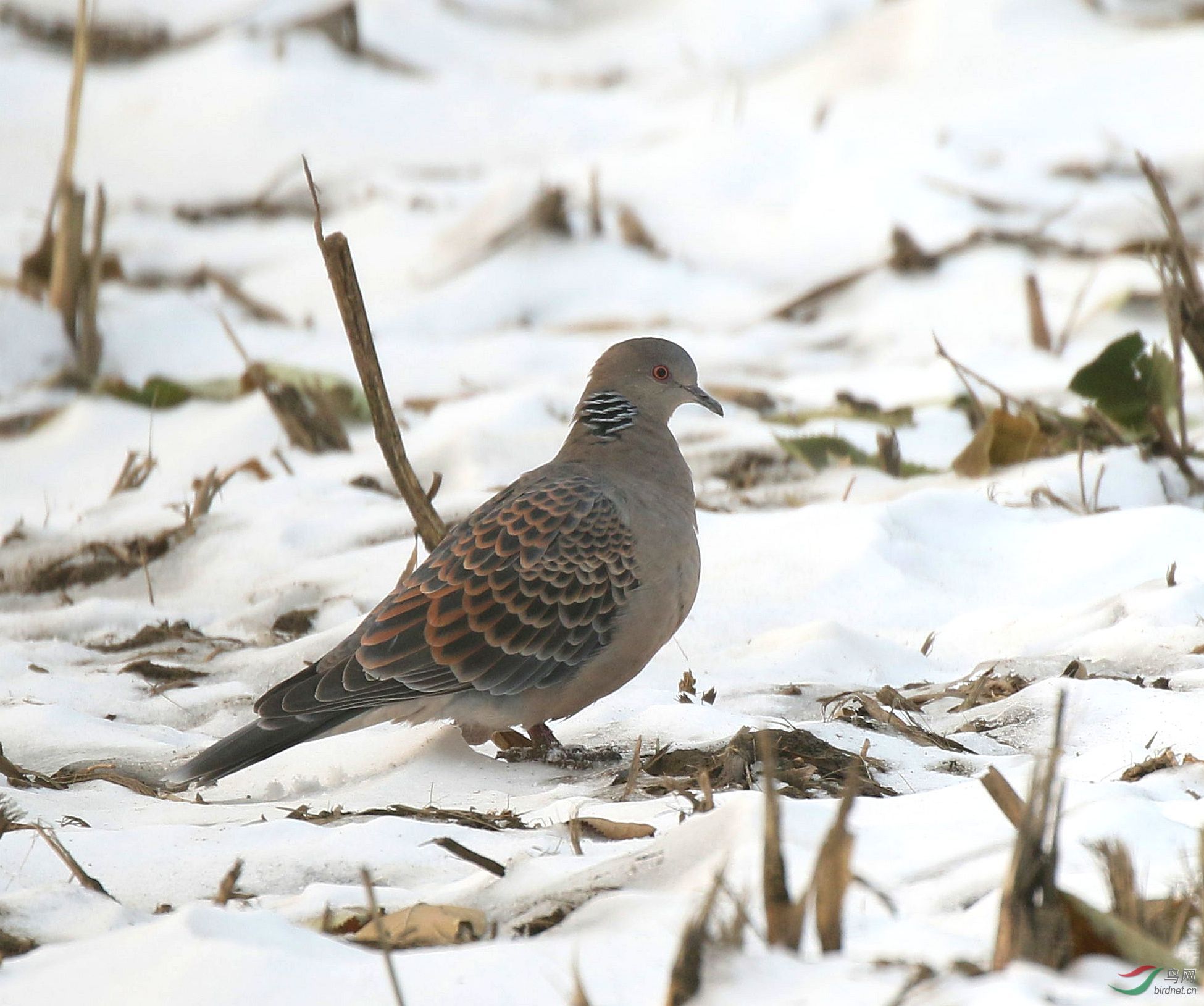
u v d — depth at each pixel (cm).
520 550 795
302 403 1453
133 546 1216
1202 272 1736
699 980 402
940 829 556
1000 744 759
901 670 911
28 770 768
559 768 775
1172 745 721
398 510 1234
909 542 1088
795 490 1282
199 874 586
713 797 630
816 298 1831
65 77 2602
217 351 1745
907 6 2439
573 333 1817
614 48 2747
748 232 1983
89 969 424
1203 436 1312
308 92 2464
